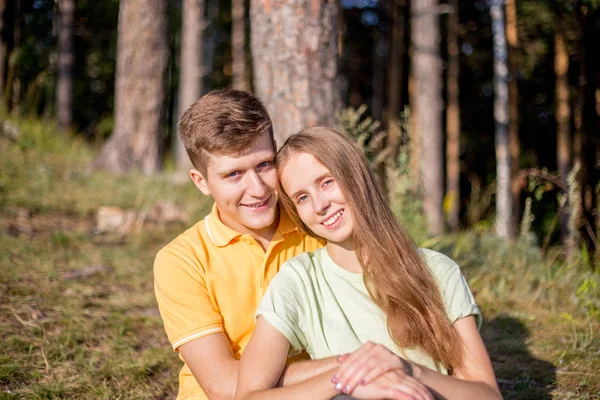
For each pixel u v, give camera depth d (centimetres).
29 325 324
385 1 1619
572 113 1064
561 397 263
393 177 438
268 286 204
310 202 202
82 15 1794
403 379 170
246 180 208
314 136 203
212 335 204
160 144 917
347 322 197
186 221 571
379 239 197
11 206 564
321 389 175
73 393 268
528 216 465
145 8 891
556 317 357
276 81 380
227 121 203
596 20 494
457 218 1162
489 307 373
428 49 1005
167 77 922
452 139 1325
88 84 1925
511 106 1133
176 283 210
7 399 255
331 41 382
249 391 183
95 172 765
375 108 1625
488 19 1557
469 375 189
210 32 1739
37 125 829
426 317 192
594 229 437
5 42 847
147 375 290
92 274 419
